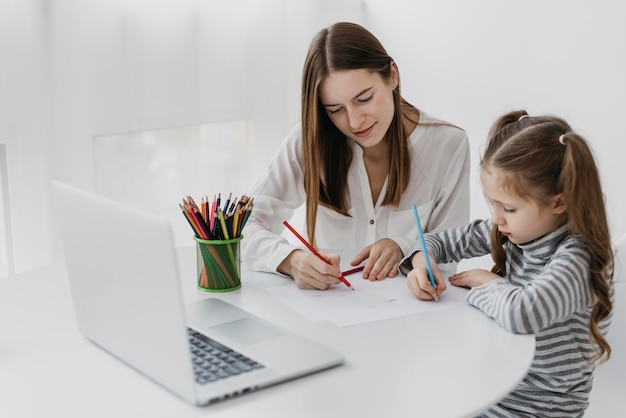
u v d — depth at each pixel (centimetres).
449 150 173
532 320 115
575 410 133
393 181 169
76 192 105
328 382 99
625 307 147
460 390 97
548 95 245
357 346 111
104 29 210
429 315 124
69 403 94
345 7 290
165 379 96
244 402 94
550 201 125
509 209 128
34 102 194
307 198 164
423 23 280
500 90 259
